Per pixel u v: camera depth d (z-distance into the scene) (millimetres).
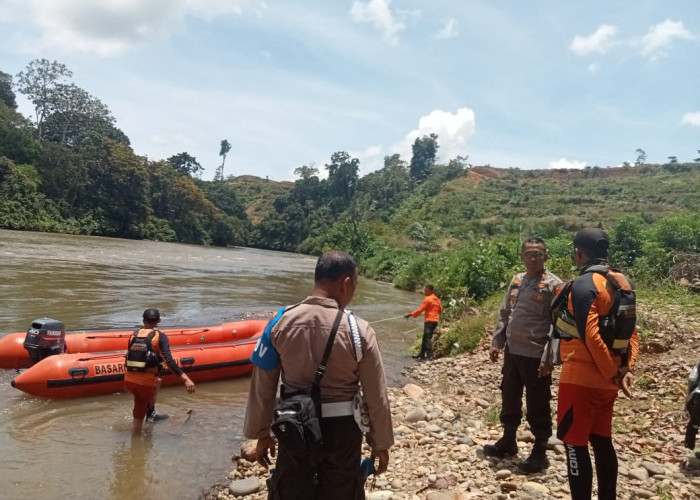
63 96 70562
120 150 60281
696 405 4555
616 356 3146
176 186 68500
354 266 2674
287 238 89812
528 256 4492
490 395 7703
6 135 53594
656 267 14570
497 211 73625
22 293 14836
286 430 2240
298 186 100875
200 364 8609
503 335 4742
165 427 6469
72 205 56156
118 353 8008
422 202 84312
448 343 11195
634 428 5359
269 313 15562
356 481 2461
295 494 2396
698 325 8602
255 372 2576
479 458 4711
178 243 64812
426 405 7074
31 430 6086
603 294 3143
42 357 7809
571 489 3215
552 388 7219
